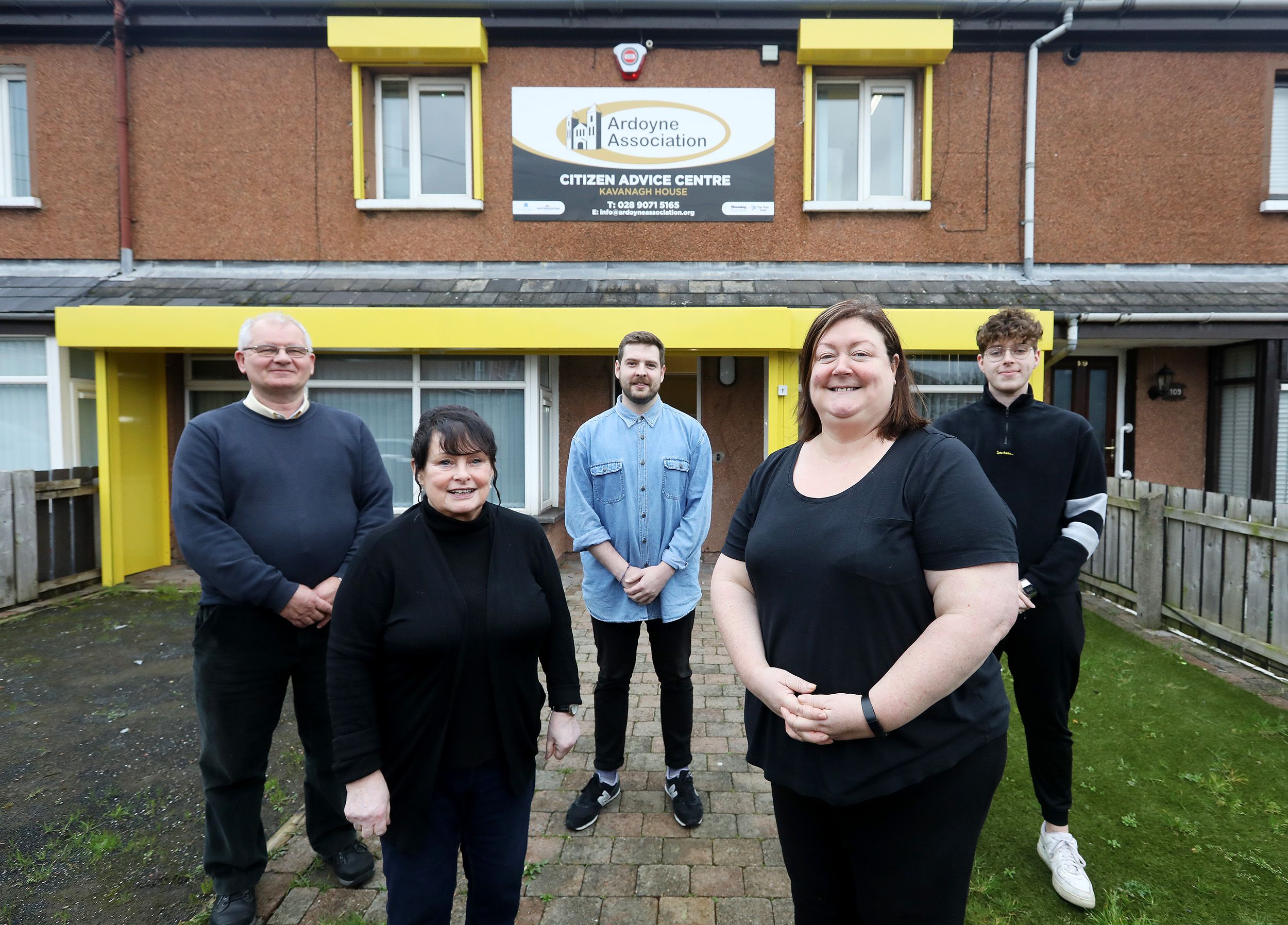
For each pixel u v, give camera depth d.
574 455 2.98
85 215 7.40
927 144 7.28
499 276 7.37
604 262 7.44
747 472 8.14
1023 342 2.42
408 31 7.00
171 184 7.36
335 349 6.73
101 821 2.93
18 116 7.64
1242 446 7.55
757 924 2.28
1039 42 7.11
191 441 2.26
